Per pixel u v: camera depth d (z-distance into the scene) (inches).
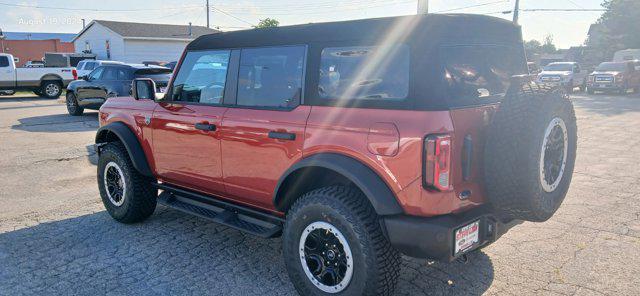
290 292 148.5
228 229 201.6
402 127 116.9
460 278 155.1
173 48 1537.9
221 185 165.9
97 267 165.8
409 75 119.3
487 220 127.2
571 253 173.6
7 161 336.8
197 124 167.6
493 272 159.0
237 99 159.0
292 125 138.9
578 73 1131.9
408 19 122.3
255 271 162.7
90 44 1611.7
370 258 123.3
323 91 135.7
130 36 1448.1
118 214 205.3
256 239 190.7
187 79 177.2
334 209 126.9
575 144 139.9
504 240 186.1
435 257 119.6
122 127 198.5
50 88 868.0
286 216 142.3
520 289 147.6
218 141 161.3
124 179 199.6
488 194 125.1
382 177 121.1
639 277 154.7
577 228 198.4
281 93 145.9
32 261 170.9
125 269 164.2
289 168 138.9
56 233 197.8
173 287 151.6
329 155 129.7
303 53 141.1
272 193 149.5
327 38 136.5
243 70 157.2
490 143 121.8
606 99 896.3
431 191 115.9
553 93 125.0
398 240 120.6
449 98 120.8
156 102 187.3
